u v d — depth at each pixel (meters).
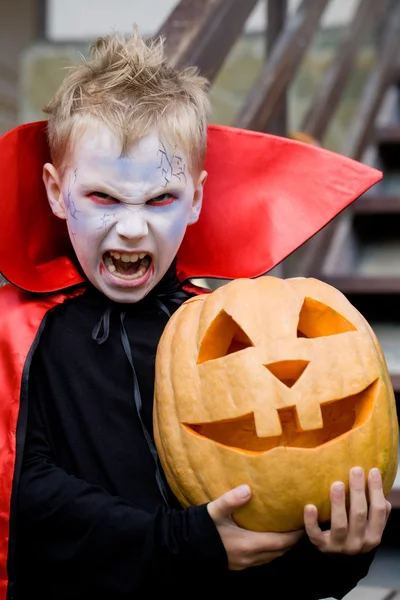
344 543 1.53
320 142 3.80
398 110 4.77
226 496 1.51
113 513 1.62
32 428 1.76
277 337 1.57
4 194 1.87
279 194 2.11
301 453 1.50
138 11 5.37
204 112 1.91
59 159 1.84
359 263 3.89
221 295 1.70
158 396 1.66
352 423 1.65
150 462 1.75
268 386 1.52
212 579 1.58
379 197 3.80
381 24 4.71
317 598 1.72
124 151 1.73
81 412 1.76
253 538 1.54
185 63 2.58
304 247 3.41
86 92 1.80
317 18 3.73
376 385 1.60
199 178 1.92
